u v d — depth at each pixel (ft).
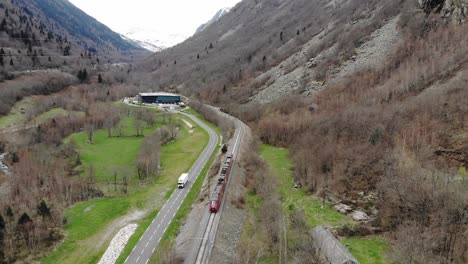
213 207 267.80
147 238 263.49
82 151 461.37
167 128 561.02
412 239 215.31
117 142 507.30
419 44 440.45
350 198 288.10
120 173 386.32
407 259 206.80
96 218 299.79
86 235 275.18
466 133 278.87
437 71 369.09
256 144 447.01
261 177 340.80
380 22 562.25
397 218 244.83
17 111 632.38
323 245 224.74
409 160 278.26
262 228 261.03
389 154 296.30
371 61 490.49
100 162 424.87
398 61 444.96
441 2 452.35
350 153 324.80
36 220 278.46
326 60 569.64
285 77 617.21
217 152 453.17
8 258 242.99
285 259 222.69
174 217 294.05
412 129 307.58
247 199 310.86
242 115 566.36
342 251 211.61
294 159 381.40
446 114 302.86
